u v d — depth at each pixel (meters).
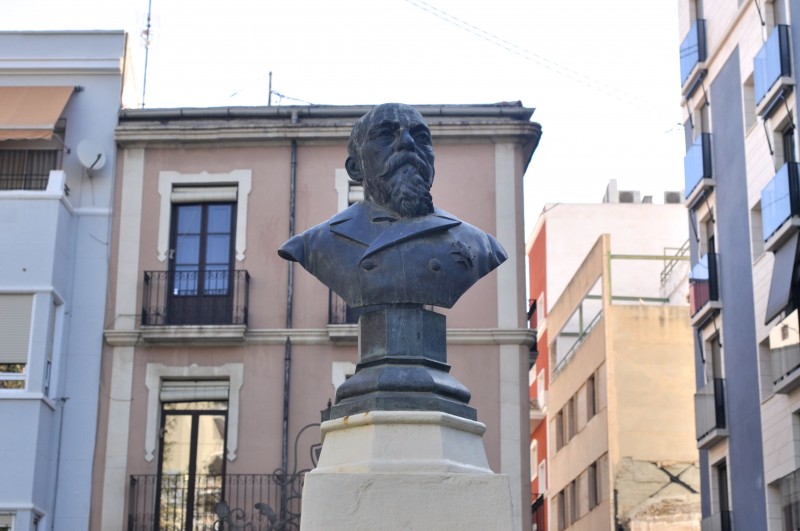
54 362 21.25
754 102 26.28
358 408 7.29
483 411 21.11
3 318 20.86
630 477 33.59
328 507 6.86
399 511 6.85
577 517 36.88
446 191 22.28
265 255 22.12
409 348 7.48
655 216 43.28
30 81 22.70
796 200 22.95
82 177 22.31
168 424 21.39
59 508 20.77
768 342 24.81
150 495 20.91
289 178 22.48
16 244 21.16
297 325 21.70
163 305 21.81
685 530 32.94
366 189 7.87
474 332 21.38
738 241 26.48
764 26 25.20
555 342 40.97
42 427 20.50
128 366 21.47
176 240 22.33
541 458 42.12
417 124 7.76
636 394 34.31
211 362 21.48
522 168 22.70
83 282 21.83
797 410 22.94
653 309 35.00
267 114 22.75
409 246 7.56
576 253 43.22
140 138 22.44
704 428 27.39
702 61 28.84
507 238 22.03
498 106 22.69
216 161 22.55
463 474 6.92
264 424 21.23
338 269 7.64
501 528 6.86
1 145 22.41
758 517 24.70
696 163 28.61
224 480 20.94
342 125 22.48
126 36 22.98
